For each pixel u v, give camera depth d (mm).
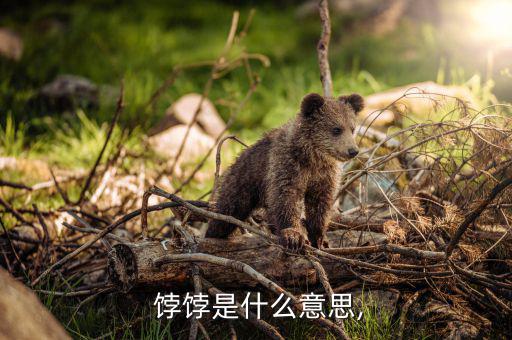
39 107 13953
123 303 6121
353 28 19469
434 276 5516
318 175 6273
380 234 6426
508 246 6273
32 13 21156
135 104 13836
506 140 6074
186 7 22516
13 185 8445
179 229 5789
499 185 4941
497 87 12133
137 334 5883
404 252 5434
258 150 6508
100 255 7117
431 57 16016
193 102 13617
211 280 5613
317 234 6293
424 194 6672
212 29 20531
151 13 21578
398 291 6066
